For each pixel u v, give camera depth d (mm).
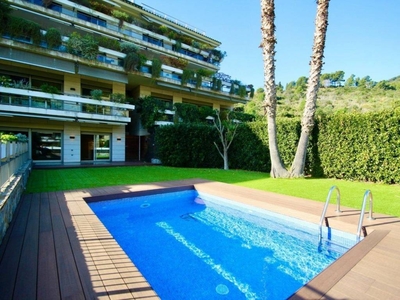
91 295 2031
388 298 2076
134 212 6238
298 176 9945
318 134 10289
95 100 14320
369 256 2877
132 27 19750
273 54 9984
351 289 2199
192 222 5492
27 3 14383
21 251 2848
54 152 14344
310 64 9531
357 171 9039
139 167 13461
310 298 2059
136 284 2223
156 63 18016
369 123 8719
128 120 15781
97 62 15430
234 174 11367
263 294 2844
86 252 2865
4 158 4059
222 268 3465
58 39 13773
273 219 5238
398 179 8055
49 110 12703
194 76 20812
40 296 1989
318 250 4117
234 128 13992
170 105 18688
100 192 6230
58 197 5641
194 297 2789
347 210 4957
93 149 15969
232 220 5680
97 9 18266
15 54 12961
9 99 11633
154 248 4082
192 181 8656
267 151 12453
